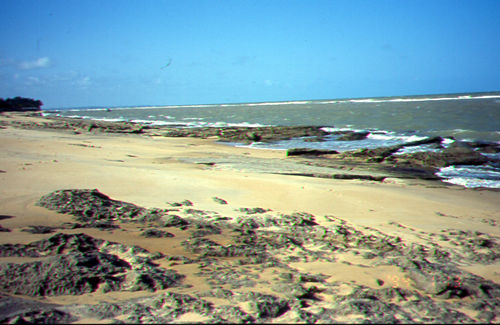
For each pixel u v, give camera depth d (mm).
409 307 4230
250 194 11164
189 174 13141
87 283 4602
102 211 8305
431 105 77500
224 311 3838
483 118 45062
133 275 4848
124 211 8484
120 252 5949
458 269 5867
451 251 6988
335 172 16484
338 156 23031
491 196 13594
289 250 6797
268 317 3811
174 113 108625
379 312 3957
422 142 27328
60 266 4828
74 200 8562
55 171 12070
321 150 24016
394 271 5617
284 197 11062
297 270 5758
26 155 15555
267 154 24734
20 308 3670
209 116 81875
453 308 4371
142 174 12539
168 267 5512
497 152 24156
